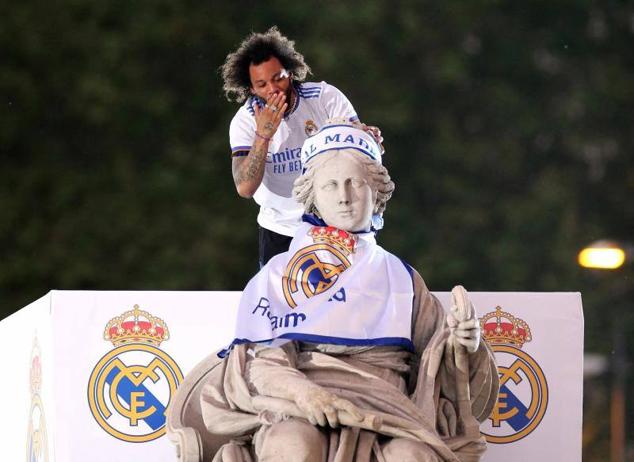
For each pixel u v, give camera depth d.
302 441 9.62
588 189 32.12
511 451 11.82
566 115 32.56
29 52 32.97
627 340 29.53
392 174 31.59
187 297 11.59
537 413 11.86
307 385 9.84
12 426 12.91
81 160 32.69
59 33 33.12
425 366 10.15
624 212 32.03
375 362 10.28
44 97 32.88
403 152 31.80
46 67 33.00
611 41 33.19
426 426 9.93
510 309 11.90
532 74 32.84
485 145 32.06
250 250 31.70
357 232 10.62
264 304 10.45
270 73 13.02
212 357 11.07
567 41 33.03
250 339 10.33
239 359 10.33
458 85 32.44
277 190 13.41
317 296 10.35
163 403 11.52
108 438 11.45
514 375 11.86
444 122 32.16
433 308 10.55
